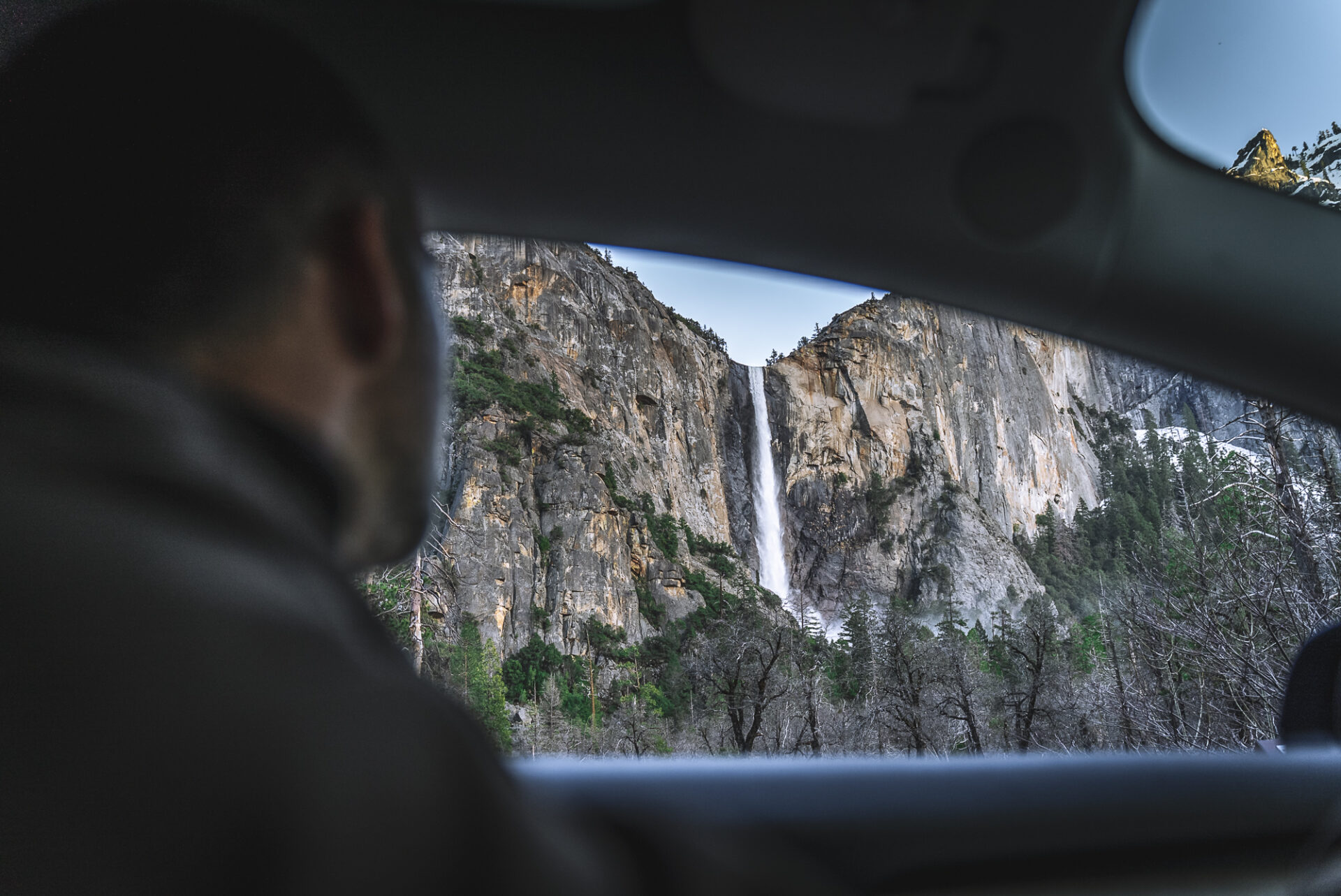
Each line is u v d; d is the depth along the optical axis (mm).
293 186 426
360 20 1293
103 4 423
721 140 1428
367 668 302
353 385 444
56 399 313
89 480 289
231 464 330
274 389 405
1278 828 1092
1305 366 1554
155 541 280
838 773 1071
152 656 258
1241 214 1421
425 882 264
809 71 1261
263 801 251
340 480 388
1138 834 1066
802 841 984
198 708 255
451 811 280
